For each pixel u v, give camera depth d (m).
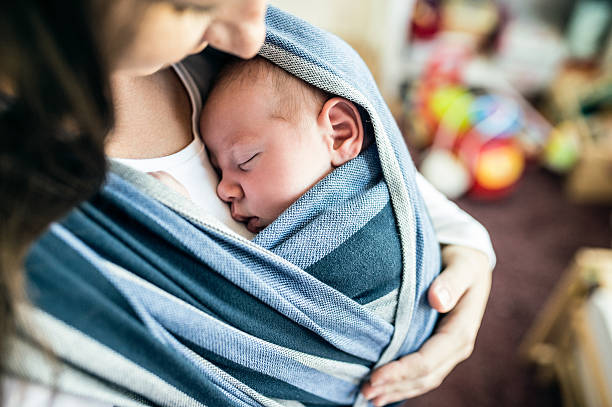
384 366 0.73
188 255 0.53
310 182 0.70
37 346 0.39
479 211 2.05
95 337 0.44
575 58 2.45
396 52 2.31
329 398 0.70
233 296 0.55
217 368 0.56
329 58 0.66
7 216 0.35
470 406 1.50
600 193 2.11
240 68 0.70
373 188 0.66
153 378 0.49
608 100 2.13
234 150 0.69
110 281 0.46
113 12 0.33
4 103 0.34
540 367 1.56
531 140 2.18
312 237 0.62
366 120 0.70
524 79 2.48
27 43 0.31
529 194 2.14
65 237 0.44
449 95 2.08
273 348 0.58
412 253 0.68
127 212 0.50
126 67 0.38
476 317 0.80
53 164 0.35
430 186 0.91
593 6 2.35
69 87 0.33
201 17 0.36
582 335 1.34
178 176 0.62
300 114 0.68
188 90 0.68
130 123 0.57
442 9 2.39
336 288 0.64
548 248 1.93
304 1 2.24
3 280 0.35
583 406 1.33
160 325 0.51
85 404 0.47
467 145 1.99
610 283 1.31
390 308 0.69
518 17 2.54
